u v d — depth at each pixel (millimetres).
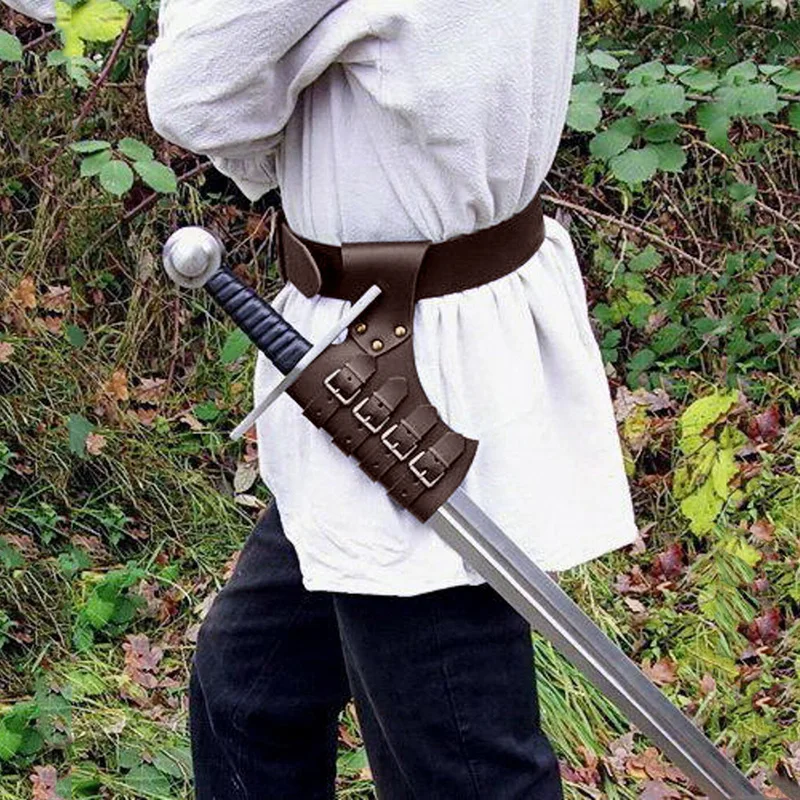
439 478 1682
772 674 3096
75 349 3578
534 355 1770
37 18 2271
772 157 3973
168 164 3703
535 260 1814
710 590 3236
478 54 1589
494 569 1693
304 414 1712
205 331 3744
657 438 3584
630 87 3559
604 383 1892
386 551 1713
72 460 3432
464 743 1769
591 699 2951
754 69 3352
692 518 3365
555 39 1678
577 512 1826
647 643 3205
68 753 2766
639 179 3289
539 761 1806
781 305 3822
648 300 3773
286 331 1712
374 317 1699
